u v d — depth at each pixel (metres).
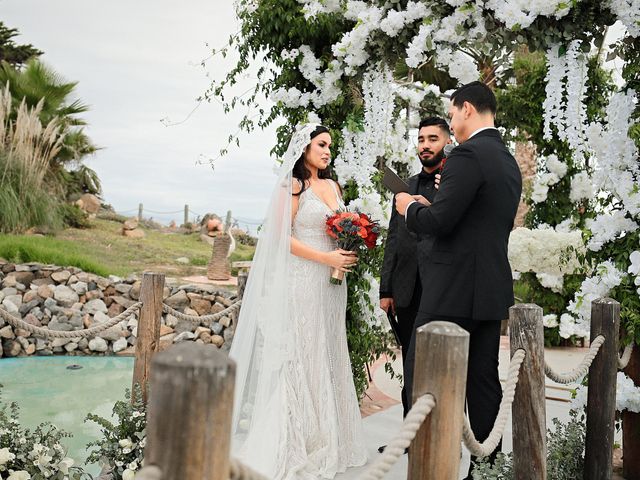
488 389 3.05
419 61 3.99
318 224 3.75
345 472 3.54
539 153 7.59
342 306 3.88
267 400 3.45
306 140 3.70
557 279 7.88
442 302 2.98
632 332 3.35
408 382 3.38
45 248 10.20
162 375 0.98
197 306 8.79
